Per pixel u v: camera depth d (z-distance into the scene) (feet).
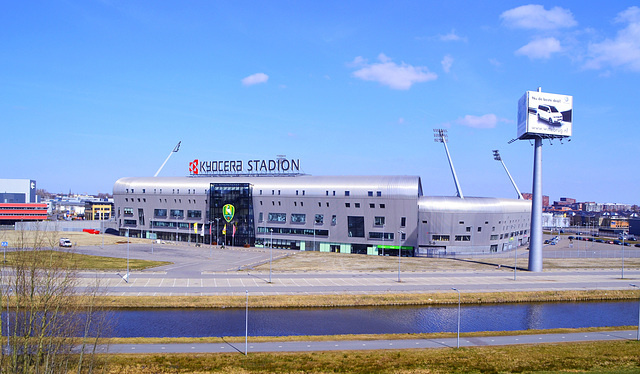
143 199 640.99
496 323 236.43
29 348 150.00
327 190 529.86
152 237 635.66
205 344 187.62
